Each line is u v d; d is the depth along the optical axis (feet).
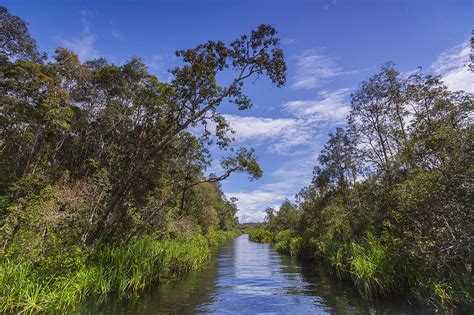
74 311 34.65
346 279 54.70
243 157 61.93
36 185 58.65
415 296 36.45
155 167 69.77
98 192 61.26
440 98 48.06
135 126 74.33
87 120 80.94
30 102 72.95
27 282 32.63
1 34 76.48
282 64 56.03
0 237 43.96
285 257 106.63
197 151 72.69
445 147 36.52
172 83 59.93
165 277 57.47
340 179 91.35
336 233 72.79
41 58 83.30
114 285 43.55
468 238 30.66
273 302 42.16
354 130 78.89
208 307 39.37
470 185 31.55
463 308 31.24
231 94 58.85
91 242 54.13
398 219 42.14
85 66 83.61
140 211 72.43
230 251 136.67
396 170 53.78
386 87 69.87
